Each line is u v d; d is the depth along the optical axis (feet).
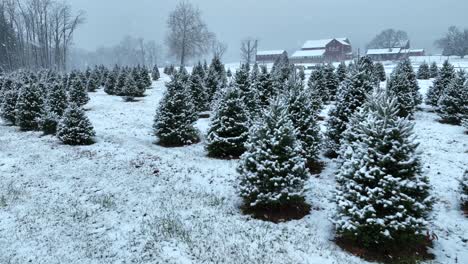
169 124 64.69
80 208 40.83
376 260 30.50
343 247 32.63
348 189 31.65
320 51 352.69
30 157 58.90
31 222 37.63
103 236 34.86
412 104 77.56
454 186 45.83
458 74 76.02
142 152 61.00
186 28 315.78
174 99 64.64
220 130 56.70
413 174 30.94
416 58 304.09
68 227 36.70
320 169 52.34
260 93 81.41
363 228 30.42
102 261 30.78
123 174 51.21
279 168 36.76
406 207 30.07
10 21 292.20
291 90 52.80
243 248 32.07
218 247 32.30
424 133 69.31
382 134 30.94
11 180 49.06
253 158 38.11
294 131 38.63
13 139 71.46
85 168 53.72
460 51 337.31
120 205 41.57
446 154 57.41
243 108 58.18
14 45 291.17
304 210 39.50
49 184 47.80
